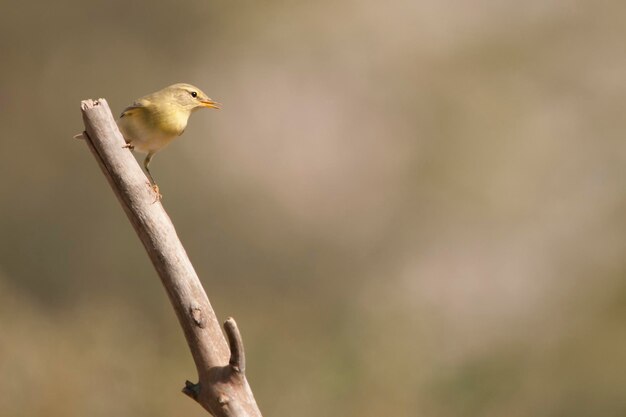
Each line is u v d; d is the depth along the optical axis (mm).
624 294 16656
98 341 12430
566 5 21922
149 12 19906
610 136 20781
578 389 14289
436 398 13242
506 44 21656
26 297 15555
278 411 12516
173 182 19031
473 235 19859
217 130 20219
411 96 21438
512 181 20391
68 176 18391
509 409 13758
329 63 21484
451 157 20781
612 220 19234
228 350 4539
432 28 21875
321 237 20047
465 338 15164
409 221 20344
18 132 18656
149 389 11953
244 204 19750
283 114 20938
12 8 18938
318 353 13297
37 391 11648
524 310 17656
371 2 21875
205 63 20516
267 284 18625
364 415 12500
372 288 18328
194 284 4578
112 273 17391
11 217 17984
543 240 19266
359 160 20938
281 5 21031
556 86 21375
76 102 19203
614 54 21516
